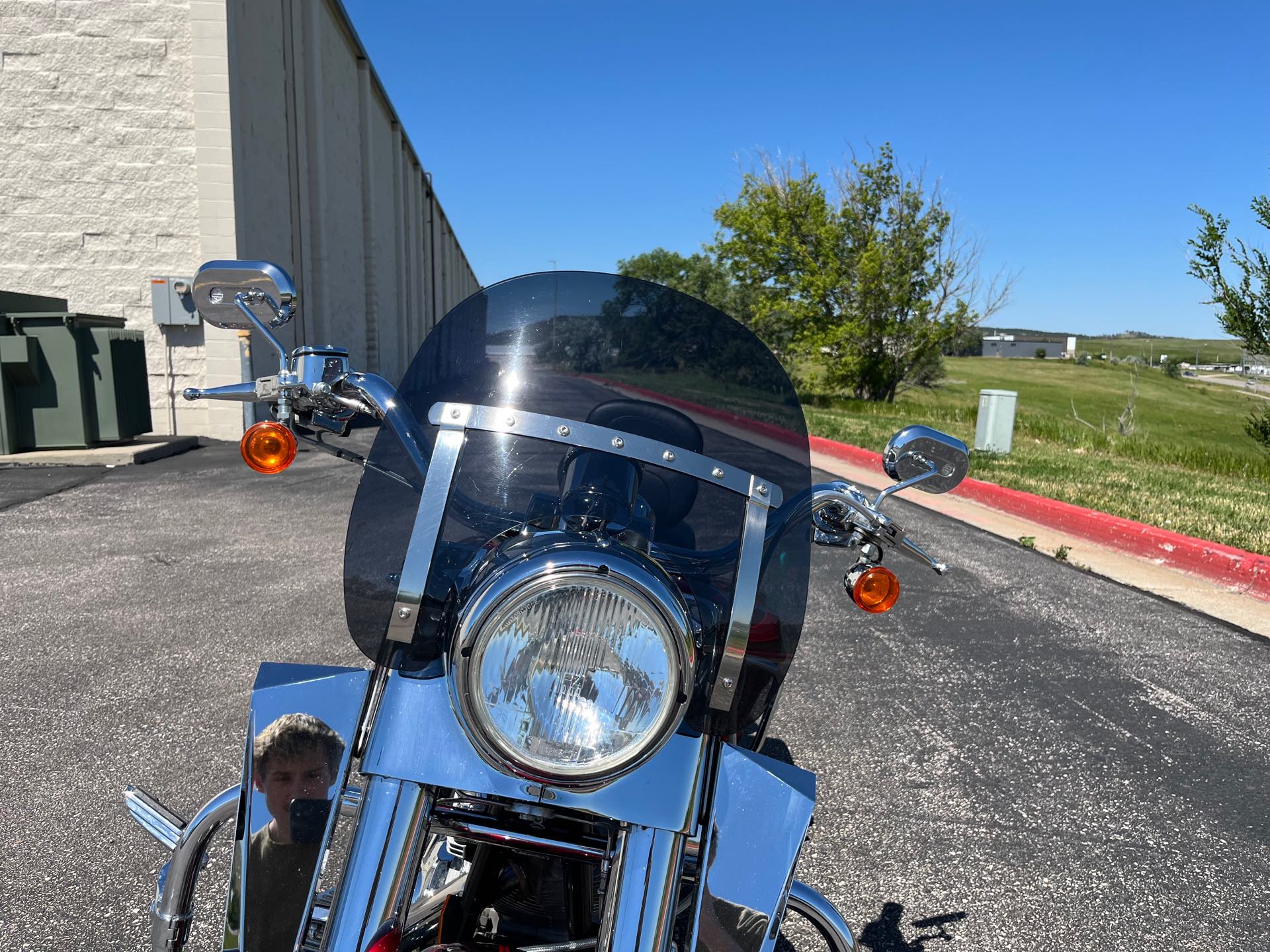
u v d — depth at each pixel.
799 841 1.73
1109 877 3.20
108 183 14.05
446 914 1.74
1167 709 4.70
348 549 1.96
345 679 1.96
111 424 12.09
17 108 13.86
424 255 39.34
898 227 31.41
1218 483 12.59
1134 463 15.17
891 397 33.09
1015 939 2.84
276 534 7.74
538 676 1.45
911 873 3.18
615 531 1.72
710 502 1.92
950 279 31.45
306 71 18.92
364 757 1.63
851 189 31.58
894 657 5.36
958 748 4.17
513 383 1.98
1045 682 5.03
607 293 2.04
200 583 6.24
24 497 9.27
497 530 1.88
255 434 1.93
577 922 1.79
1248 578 7.13
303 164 18.55
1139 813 3.65
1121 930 2.91
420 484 1.93
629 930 1.51
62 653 4.89
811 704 4.62
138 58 13.87
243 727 4.03
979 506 10.70
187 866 2.03
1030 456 15.13
